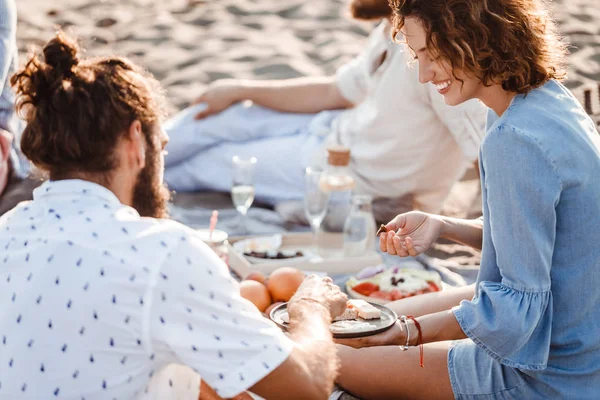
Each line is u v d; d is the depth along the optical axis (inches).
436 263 160.7
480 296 83.8
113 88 65.9
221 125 189.0
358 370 97.6
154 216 70.8
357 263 140.7
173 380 68.4
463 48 81.5
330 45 328.8
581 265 82.9
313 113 188.9
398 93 153.5
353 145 165.9
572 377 86.4
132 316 62.1
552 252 81.6
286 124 188.5
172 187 196.1
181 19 366.3
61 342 62.3
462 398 93.4
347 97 183.2
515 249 80.3
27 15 342.3
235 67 299.1
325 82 186.4
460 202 197.8
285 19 371.9
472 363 93.5
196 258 64.3
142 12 374.0
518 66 82.4
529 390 88.8
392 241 99.3
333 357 70.3
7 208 124.9
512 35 81.4
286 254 142.9
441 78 85.5
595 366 85.9
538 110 82.2
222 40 335.9
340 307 79.5
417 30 83.9
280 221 176.6
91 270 62.5
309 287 79.7
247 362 64.4
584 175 80.9
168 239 64.3
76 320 62.0
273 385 65.1
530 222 79.5
